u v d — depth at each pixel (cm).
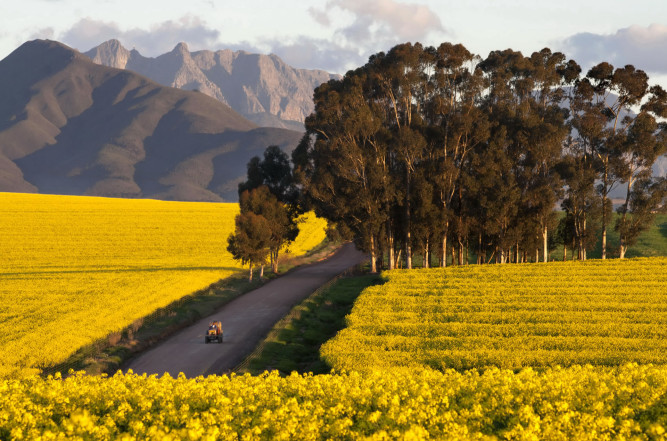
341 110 7025
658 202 6769
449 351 3078
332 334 4266
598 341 3306
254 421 1583
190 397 1800
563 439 1398
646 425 1595
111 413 1684
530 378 2009
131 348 3781
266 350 3688
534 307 4284
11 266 7000
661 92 6981
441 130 6944
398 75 6938
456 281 5400
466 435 1393
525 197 6750
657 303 4350
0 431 1526
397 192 6700
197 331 4375
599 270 5769
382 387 1886
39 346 3484
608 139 6931
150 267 7019
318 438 1484
